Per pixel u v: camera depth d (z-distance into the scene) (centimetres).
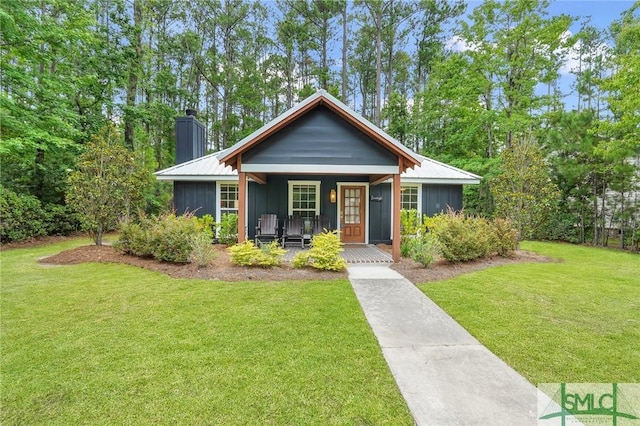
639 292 542
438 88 1933
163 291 531
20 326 388
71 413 234
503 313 445
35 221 1115
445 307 468
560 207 1302
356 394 258
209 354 321
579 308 464
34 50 1070
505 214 998
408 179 1110
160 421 226
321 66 2441
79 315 425
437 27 2211
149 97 2027
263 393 258
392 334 377
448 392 262
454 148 1967
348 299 498
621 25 1430
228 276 627
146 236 761
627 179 1091
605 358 319
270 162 789
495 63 1531
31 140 1079
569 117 1236
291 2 2311
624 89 986
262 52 2533
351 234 1144
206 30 2341
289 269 690
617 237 1269
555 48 1434
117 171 884
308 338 360
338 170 788
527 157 987
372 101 2770
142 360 309
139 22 1677
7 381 272
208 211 1147
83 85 1384
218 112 2620
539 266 753
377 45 2180
